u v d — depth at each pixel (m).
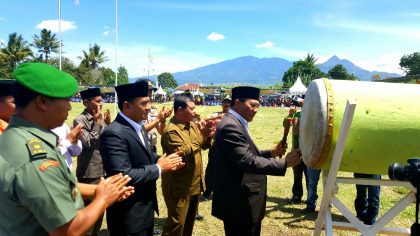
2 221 1.90
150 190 3.60
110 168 3.34
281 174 3.49
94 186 2.70
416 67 82.00
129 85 3.52
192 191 4.66
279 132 19.95
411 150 3.03
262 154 4.13
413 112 3.04
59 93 1.97
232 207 3.70
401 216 6.41
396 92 3.16
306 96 3.45
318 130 3.08
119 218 3.45
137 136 3.54
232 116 3.76
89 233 4.53
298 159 3.55
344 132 2.83
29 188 1.79
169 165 3.48
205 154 12.22
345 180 3.44
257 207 3.72
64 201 1.88
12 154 1.84
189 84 78.62
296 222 6.17
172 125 4.72
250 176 3.69
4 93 3.21
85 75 79.38
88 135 4.70
